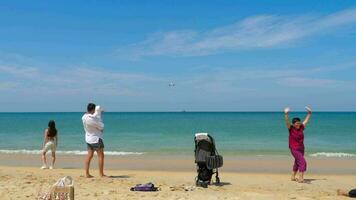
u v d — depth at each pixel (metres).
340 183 12.91
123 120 89.69
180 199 9.72
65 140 34.88
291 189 11.77
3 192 10.36
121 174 14.70
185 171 16.02
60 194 8.20
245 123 70.44
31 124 67.62
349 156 22.56
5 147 29.41
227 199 9.81
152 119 97.62
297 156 13.06
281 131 47.16
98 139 13.06
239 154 23.64
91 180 12.60
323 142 33.25
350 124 64.44
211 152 11.90
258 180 13.43
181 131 48.81
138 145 31.22
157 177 14.03
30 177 13.18
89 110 13.04
